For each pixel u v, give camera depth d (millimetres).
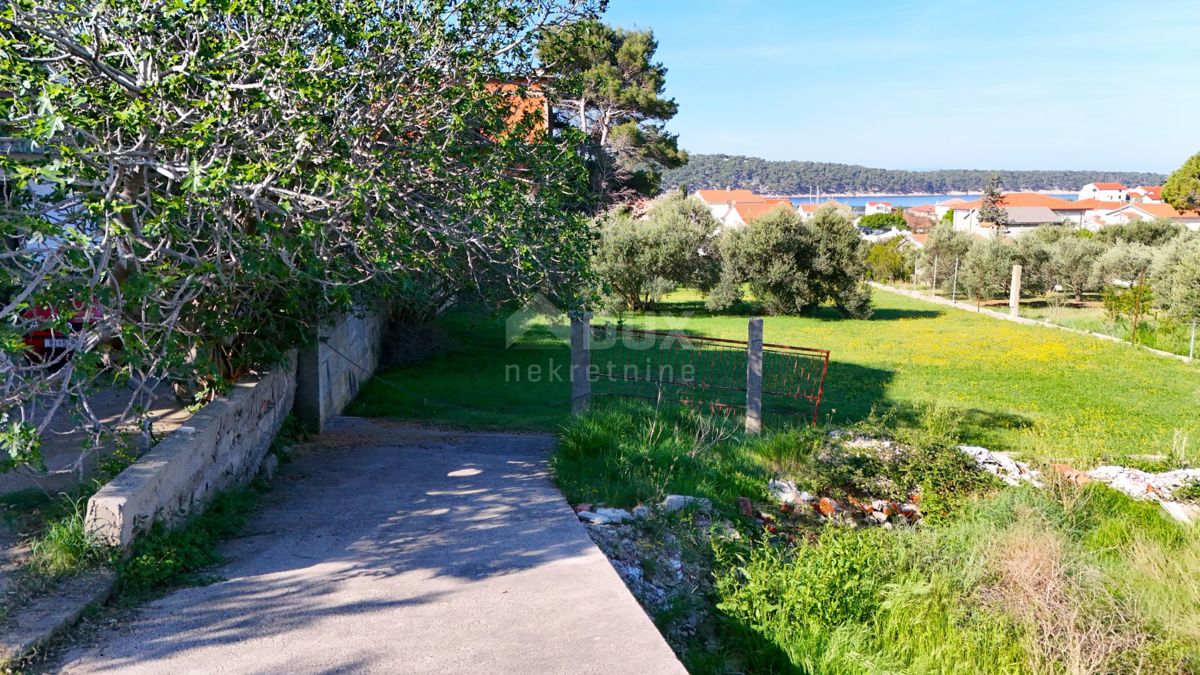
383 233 6844
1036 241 35094
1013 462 10242
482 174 7477
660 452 8578
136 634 3986
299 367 10031
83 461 6383
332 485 7676
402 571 5055
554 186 8383
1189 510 8961
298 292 7797
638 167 42781
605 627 4180
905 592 5707
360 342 13547
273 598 4539
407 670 3645
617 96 36656
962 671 5039
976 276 34594
